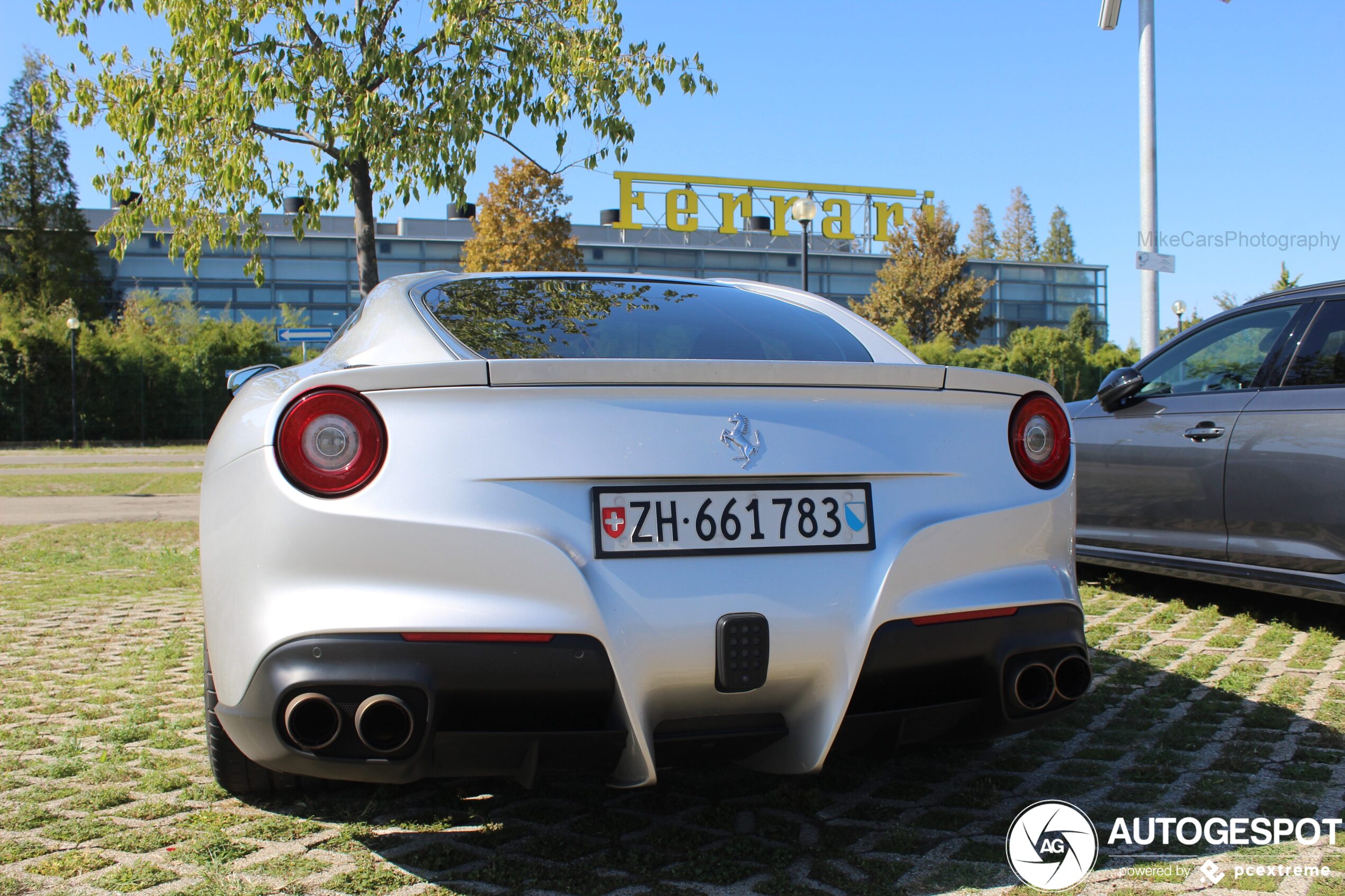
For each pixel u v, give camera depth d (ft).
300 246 138.10
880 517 6.70
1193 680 11.48
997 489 7.09
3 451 92.73
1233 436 13.52
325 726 6.21
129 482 49.67
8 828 7.57
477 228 83.71
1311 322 13.21
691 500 6.35
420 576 6.04
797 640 6.38
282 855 7.09
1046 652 7.09
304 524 6.06
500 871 6.77
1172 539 14.48
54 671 12.59
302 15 23.02
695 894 6.45
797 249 154.20
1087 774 8.64
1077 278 175.42
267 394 6.87
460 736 6.08
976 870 6.77
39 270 153.48
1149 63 33.81
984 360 123.54
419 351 7.48
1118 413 15.52
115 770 8.83
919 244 139.33
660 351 7.87
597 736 6.16
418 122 23.47
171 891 6.48
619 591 6.14
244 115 22.45
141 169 23.81
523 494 6.13
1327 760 8.82
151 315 128.98
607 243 148.56
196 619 15.89
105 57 23.88
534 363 6.17
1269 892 6.40
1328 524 12.30
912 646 6.60
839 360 8.16
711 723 6.56
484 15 23.90
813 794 8.21
